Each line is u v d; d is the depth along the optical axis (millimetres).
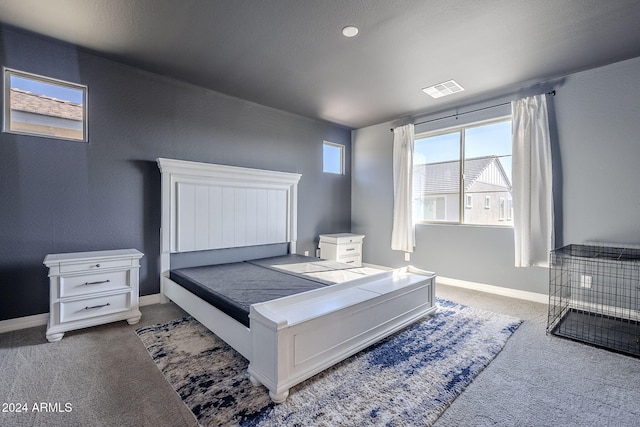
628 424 1443
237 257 3674
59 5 2027
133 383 1735
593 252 2656
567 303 3072
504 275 3535
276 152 4219
